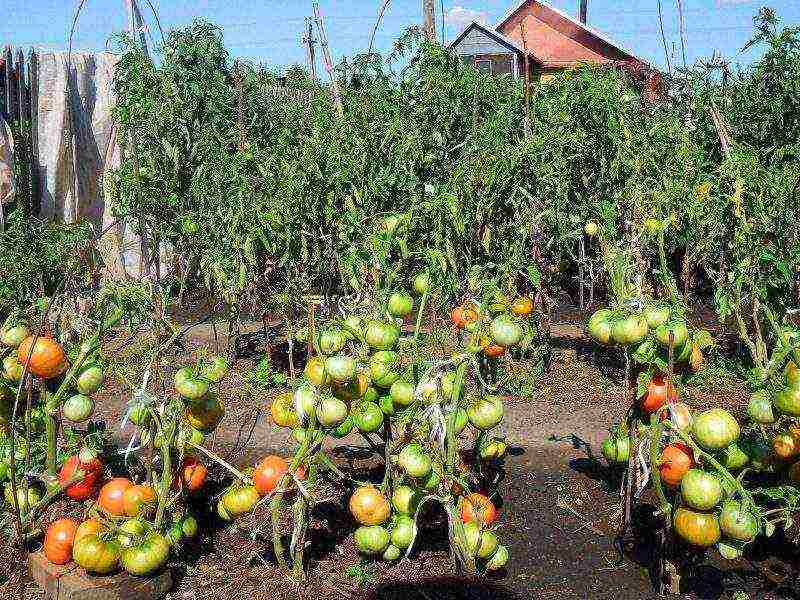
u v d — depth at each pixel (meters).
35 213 9.48
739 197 5.88
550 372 6.37
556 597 3.28
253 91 9.27
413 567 3.48
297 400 3.17
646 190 7.08
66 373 3.49
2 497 3.93
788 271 4.78
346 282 4.92
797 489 3.19
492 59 21.81
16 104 9.41
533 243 7.36
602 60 28.00
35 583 3.29
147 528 3.22
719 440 2.89
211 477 4.46
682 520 2.99
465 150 7.55
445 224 5.68
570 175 8.24
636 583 3.39
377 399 3.34
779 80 7.35
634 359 3.28
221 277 6.33
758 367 3.38
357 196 6.04
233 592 3.31
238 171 6.89
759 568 3.47
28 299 5.39
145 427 3.41
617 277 3.31
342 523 3.88
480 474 4.27
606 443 3.87
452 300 5.12
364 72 9.27
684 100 9.12
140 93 6.96
